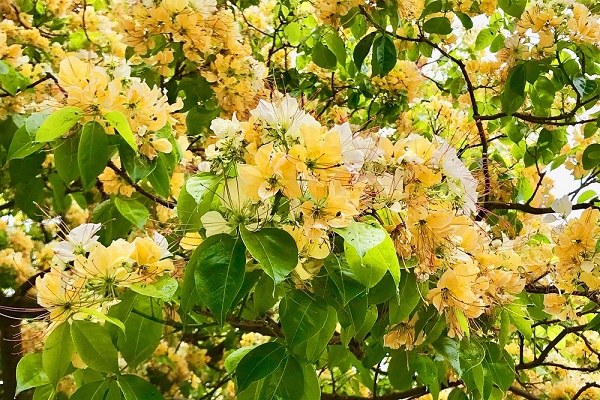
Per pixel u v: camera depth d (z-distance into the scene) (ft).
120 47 7.66
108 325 3.82
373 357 4.90
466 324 4.14
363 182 3.59
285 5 8.98
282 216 3.63
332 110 8.02
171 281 3.77
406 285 3.97
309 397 3.73
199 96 6.53
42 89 6.16
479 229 4.50
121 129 4.18
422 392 6.09
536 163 7.54
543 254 5.62
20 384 3.69
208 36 5.99
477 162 6.32
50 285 3.63
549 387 7.97
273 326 4.27
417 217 3.83
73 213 8.74
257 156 3.49
